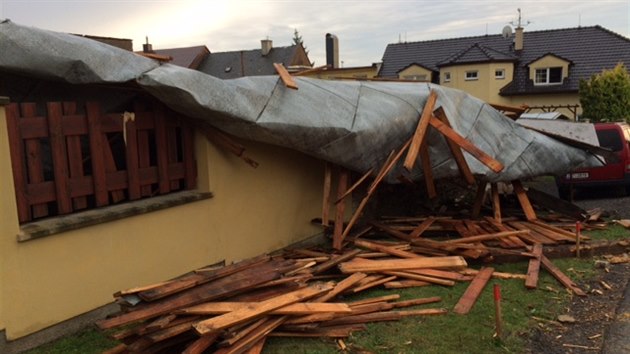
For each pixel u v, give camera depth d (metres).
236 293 4.42
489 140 8.52
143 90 5.41
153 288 4.26
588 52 29.47
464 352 4.34
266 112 6.09
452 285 5.86
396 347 4.41
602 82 23.34
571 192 11.56
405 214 9.48
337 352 4.31
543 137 9.09
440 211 9.45
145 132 5.53
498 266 6.66
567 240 7.36
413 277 5.99
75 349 4.36
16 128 4.30
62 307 4.55
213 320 3.91
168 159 5.82
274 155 7.14
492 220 8.23
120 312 4.68
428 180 8.09
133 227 5.18
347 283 5.48
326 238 8.17
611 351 4.38
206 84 5.52
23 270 4.23
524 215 8.99
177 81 5.22
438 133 7.83
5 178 4.09
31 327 4.31
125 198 5.37
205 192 6.06
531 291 5.75
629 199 12.05
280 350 4.32
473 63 29.72
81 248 4.69
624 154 11.90
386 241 7.65
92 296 4.80
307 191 7.84
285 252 7.19
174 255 5.67
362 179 7.22
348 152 7.04
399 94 7.86
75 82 4.82
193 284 4.43
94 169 4.96
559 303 5.43
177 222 5.68
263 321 4.29
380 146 7.40
